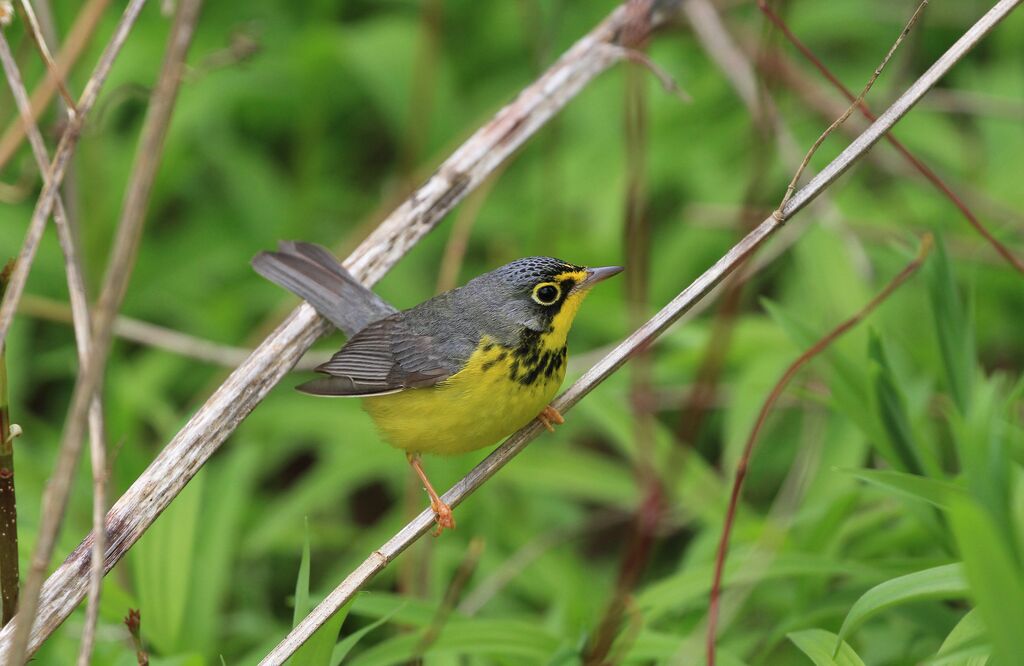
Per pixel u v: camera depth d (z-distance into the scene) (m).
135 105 14.39
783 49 13.05
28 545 9.11
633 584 10.31
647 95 14.44
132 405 11.89
